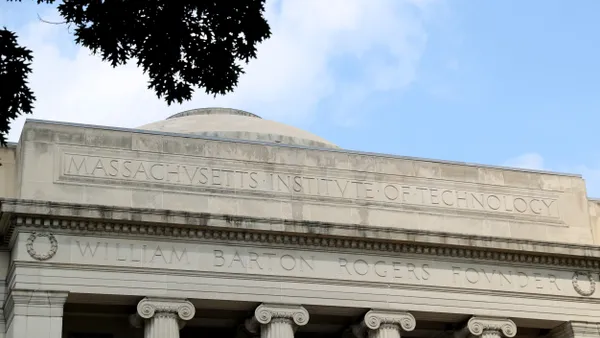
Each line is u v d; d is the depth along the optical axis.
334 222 47.16
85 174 44.59
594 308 50.16
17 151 45.22
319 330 48.47
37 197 43.41
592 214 54.06
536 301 49.06
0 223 42.16
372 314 45.75
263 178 47.31
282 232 45.16
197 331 47.56
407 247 47.44
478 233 50.12
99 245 42.75
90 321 45.00
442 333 49.75
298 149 48.44
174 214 43.62
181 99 25.08
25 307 40.78
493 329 47.72
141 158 45.78
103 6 23.64
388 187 49.34
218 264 44.19
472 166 51.50
